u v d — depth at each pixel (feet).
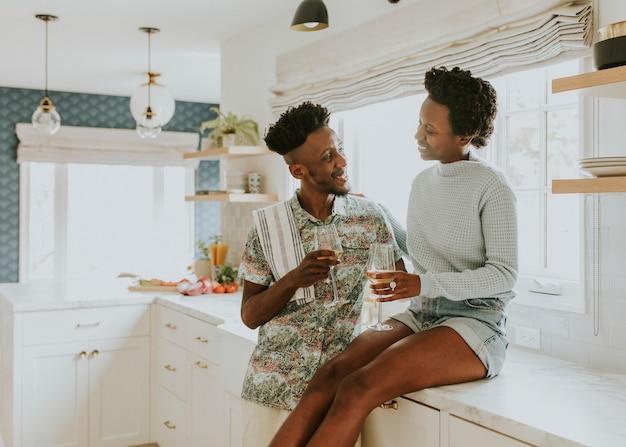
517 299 7.56
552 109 7.86
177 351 11.37
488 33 7.63
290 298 6.06
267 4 11.56
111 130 21.39
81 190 21.50
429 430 5.68
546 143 7.95
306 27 8.76
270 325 6.42
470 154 6.17
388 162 10.43
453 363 5.69
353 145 10.97
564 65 7.72
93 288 13.52
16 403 11.28
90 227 21.70
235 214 14.06
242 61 13.58
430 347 5.62
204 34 13.65
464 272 5.69
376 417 6.28
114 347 12.05
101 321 11.93
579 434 4.62
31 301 11.48
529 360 6.97
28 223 20.68
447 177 6.03
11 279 20.40
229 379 8.55
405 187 10.12
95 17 12.42
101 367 11.96
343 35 10.01
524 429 4.83
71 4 11.63
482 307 6.01
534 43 7.01
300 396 6.25
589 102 6.70
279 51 12.30
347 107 10.14
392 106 10.30
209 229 23.26
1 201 20.21
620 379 6.18
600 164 5.29
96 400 11.93
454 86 5.76
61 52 15.25
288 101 11.44
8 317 11.80
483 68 7.72
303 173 6.11
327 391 5.72
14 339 11.24
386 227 6.51
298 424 5.62
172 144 22.34
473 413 5.23
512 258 5.66
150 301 12.34
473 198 5.80
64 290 13.16
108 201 21.93
